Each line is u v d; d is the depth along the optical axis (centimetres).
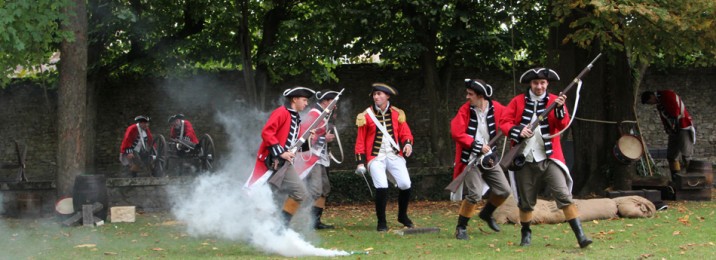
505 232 830
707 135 1923
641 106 1916
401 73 1888
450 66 1719
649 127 1920
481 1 1566
